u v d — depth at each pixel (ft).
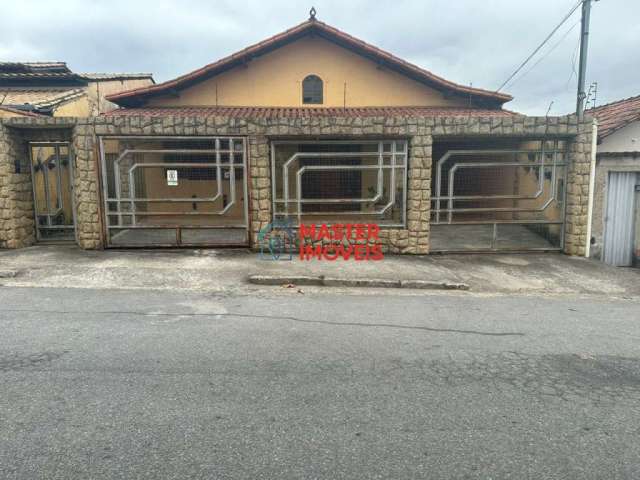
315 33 45.01
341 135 28.14
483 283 23.79
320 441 8.80
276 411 9.89
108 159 36.99
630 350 14.15
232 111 42.50
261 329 15.34
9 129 28.35
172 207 40.24
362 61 46.16
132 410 9.80
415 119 28.25
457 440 8.95
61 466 7.87
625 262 33.22
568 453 8.61
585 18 28.43
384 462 8.19
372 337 14.82
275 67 45.85
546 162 31.32
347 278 23.17
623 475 7.98
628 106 37.65
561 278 25.16
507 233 36.68
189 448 8.48
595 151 29.37
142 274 23.39
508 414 10.02
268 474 7.79
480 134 28.55
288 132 28.02
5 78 49.57
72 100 44.34
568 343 14.70
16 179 29.04
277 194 34.68
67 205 34.60
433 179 35.14
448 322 16.74
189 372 11.76
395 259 28.14
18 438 8.67
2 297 19.06
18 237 29.27
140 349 13.26
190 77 43.80
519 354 13.62
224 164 28.48
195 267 24.98
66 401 10.12
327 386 11.15
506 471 8.02
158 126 27.84
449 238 34.63
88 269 24.00
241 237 34.35
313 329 15.49
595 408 10.39
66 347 13.32
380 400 10.52
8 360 12.30
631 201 32.71
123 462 8.02
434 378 11.78
